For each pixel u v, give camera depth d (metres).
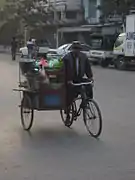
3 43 57.59
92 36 32.47
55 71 8.34
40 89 8.38
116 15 35.28
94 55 30.53
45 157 6.75
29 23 48.34
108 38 31.33
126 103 12.52
